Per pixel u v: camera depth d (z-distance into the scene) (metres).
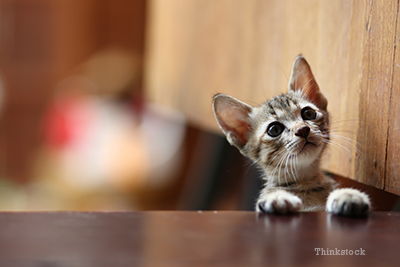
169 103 1.28
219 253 0.48
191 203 1.33
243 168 1.12
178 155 1.43
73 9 1.74
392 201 0.81
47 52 1.81
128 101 1.54
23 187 1.62
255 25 0.82
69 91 1.64
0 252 0.47
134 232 0.51
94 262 0.46
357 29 0.63
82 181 1.31
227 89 0.90
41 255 0.47
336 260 0.47
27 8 1.80
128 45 1.75
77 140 1.35
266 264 0.47
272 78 0.78
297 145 0.67
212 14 0.96
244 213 0.56
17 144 1.80
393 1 0.58
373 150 0.61
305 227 0.53
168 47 1.31
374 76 0.60
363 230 0.52
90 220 0.53
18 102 1.81
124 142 1.36
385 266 0.47
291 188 0.69
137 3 1.73
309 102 0.69
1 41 1.82
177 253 0.48
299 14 0.73
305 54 0.71
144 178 1.36
